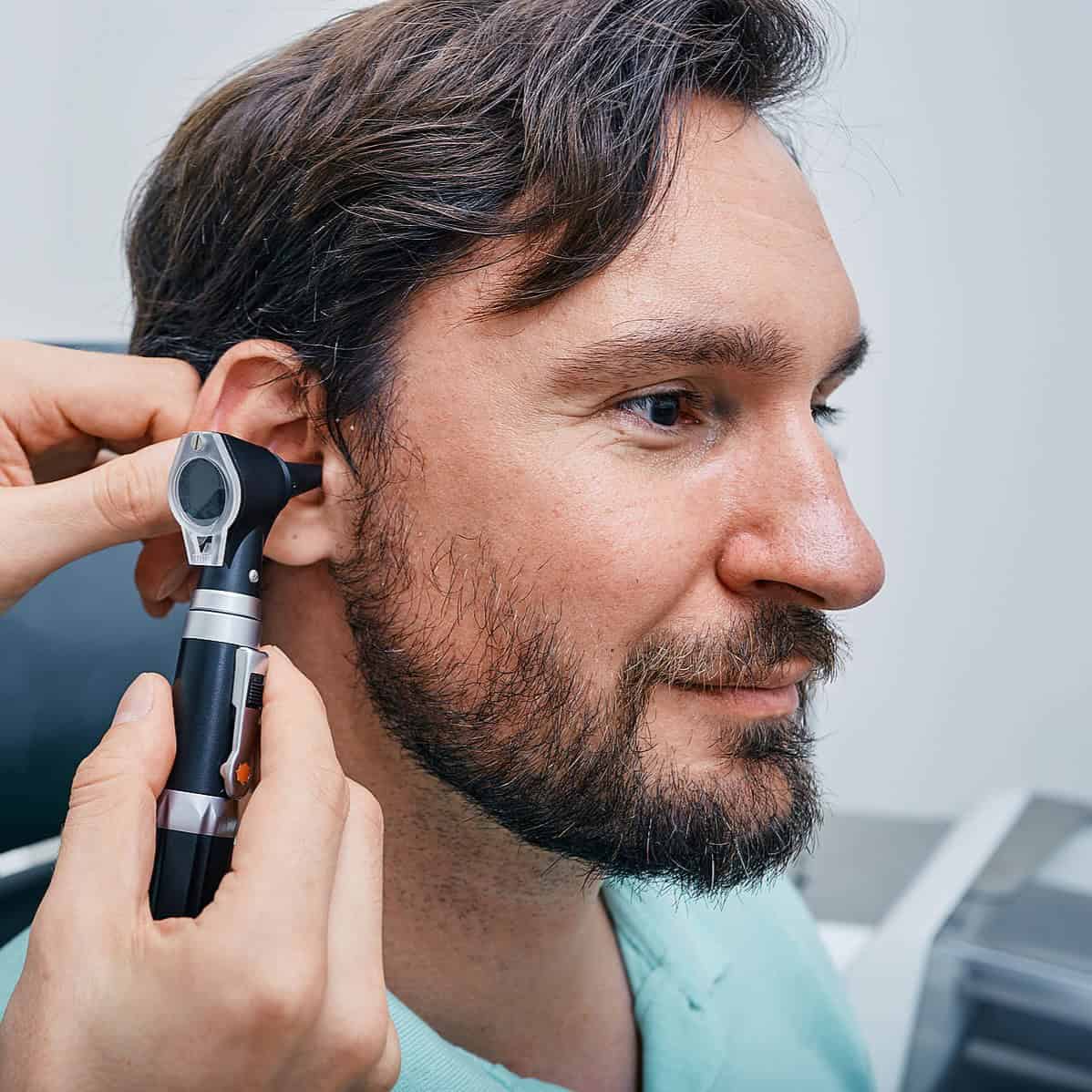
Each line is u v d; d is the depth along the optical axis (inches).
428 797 25.0
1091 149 65.1
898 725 72.8
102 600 36.3
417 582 23.5
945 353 69.0
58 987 18.1
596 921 30.3
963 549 70.5
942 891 44.2
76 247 51.8
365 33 24.5
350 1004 18.8
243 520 20.7
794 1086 33.1
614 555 22.5
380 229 22.8
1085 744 69.7
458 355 22.7
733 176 23.1
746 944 34.9
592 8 22.6
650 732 23.3
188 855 19.5
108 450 29.8
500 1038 28.0
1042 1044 39.0
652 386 22.6
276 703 20.1
